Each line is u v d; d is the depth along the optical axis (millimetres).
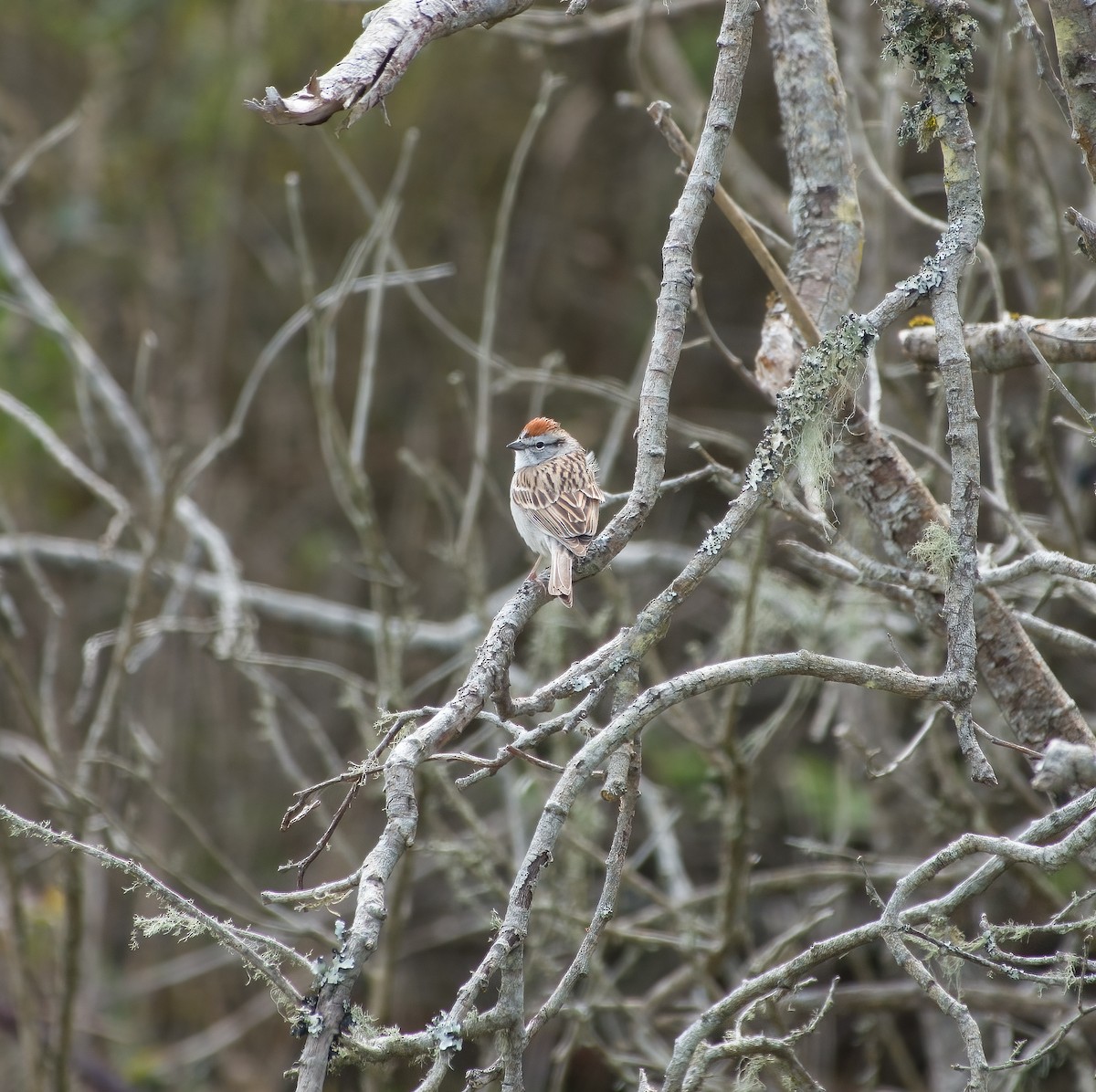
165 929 4547
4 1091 12414
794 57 7199
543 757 11102
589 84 19609
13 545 11180
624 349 19594
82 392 11695
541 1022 4969
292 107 5094
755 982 5574
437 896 15727
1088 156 6051
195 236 19625
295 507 19344
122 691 10430
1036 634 7719
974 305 11180
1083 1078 9648
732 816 9602
